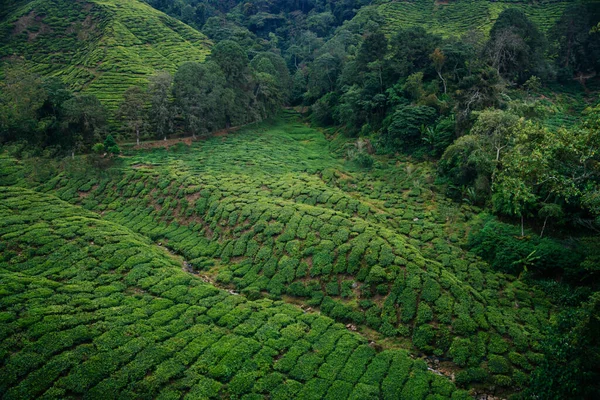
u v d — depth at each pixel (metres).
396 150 55.75
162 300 26.25
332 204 41.00
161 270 29.95
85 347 20.98
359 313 26.52
